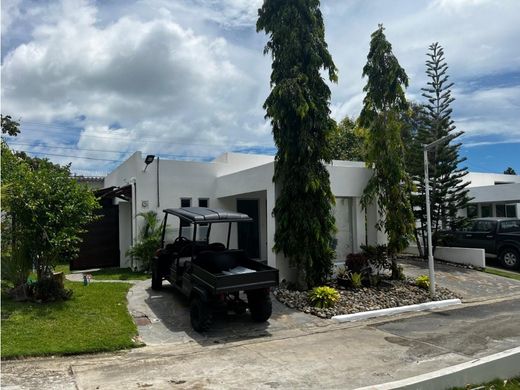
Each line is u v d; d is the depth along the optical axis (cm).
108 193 1477
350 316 870
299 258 1049
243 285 751
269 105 1102
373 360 620
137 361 611
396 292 1058
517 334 764
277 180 1127
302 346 692
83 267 1495
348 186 1240
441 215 1645
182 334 754
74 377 538
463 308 995
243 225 1580
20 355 601
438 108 1700
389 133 1202
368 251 1191
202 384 519
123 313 832
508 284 1255
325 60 1112
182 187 1480
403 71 1202
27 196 852
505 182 2528
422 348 681
